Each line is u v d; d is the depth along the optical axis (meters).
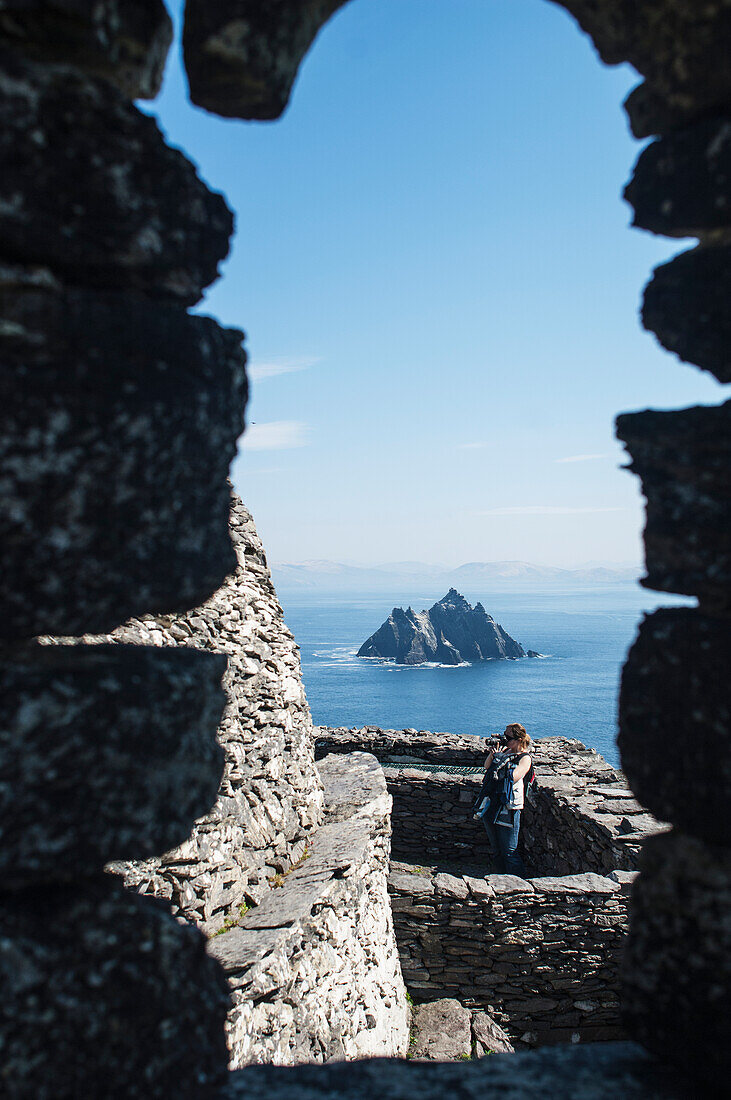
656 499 1.87
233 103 1.98
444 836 10.76
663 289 1.90
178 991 1.73
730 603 1.73
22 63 1.49
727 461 1.73
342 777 7.96
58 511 1.51
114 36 1.66
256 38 1.80
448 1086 1.84
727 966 1.67
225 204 1.94
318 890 5.29
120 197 1.63
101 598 1.59
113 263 1.64
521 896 7.64
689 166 1.80
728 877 1.70
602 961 7.53
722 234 1.82
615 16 1.89
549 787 9.70
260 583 6.35
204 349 1.80
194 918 4.53
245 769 5.46
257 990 4.16
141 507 1.65
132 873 4.16
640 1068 1.88
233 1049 3.87
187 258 1.80
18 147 1.47
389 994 6.38
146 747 1.66
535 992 7.56
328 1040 4.84
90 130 1.58
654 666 1.86
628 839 7.83
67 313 1.51
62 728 1.51
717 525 1.74
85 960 1.57
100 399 1.56
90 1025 1.53
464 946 7.66
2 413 1.43
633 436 1.93
